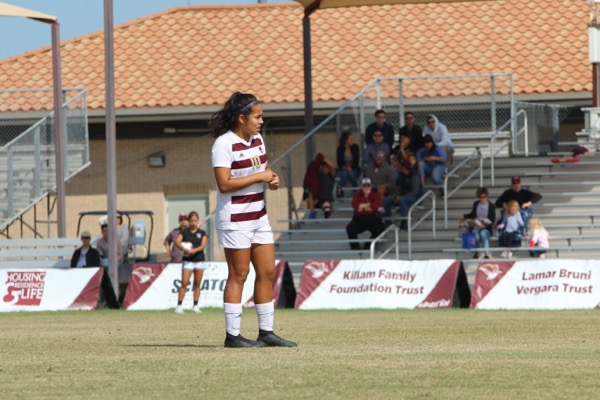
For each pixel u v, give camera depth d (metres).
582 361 21.53
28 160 78.50
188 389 17.39
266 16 104.31
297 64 96.88
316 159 75.62
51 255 72.75
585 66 91.56
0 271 62.53
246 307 58.28
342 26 101.56
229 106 25.38
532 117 80.75
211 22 104.06
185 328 38.62
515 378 18.53
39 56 101.25
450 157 76.94
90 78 97.12
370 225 69.62
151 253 85.38
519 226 67.38
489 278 57.06
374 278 58.97
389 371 19.70
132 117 93.12
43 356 24.03
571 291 55.69
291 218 75.88
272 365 20.97
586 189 74.25
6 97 94.44
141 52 100.25
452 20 100.31
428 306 57.75
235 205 25.44
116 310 61.06
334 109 92.44
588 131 81.62
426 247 71.00
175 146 94.62
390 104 82.62
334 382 18.11
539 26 97.69
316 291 59.50
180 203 94.81
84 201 94.75
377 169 72.94
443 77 80.94
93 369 20.61
